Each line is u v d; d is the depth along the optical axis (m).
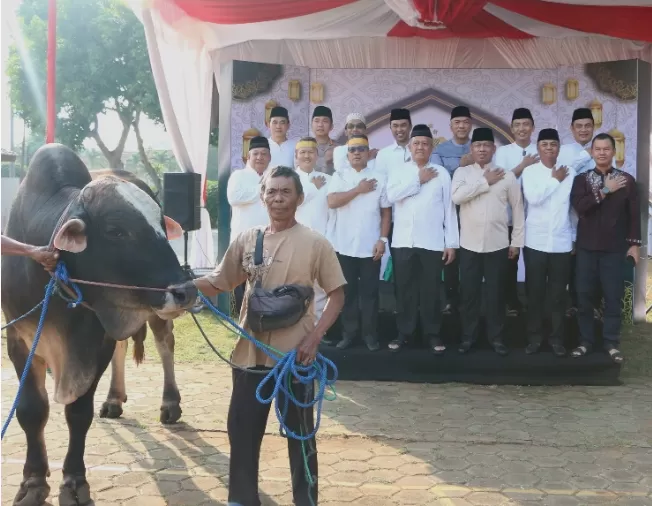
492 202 6.16
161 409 5.02
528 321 6.34
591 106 7.94
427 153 6.23
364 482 4.04
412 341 6.57
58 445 4.55
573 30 7.62
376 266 6.36
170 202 6.48
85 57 17.81
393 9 6.55
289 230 3.29
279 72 8.23
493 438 4.78
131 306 3.31
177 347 7.27
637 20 6.86
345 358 6.33
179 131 8.62
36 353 3.66
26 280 3.57
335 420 5.17
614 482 4.06
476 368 6.24
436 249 6.20
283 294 3.19
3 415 5.05
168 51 8.34
